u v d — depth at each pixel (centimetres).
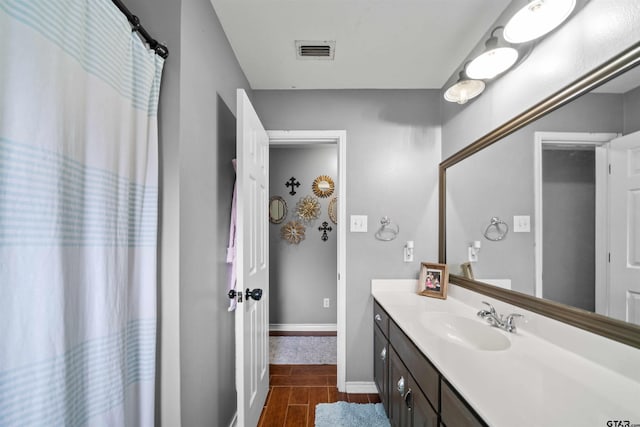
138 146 86
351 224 197
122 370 77
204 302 115
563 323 93
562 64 96
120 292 77
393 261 196
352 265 197
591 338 84
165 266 95
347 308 196
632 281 73
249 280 138
